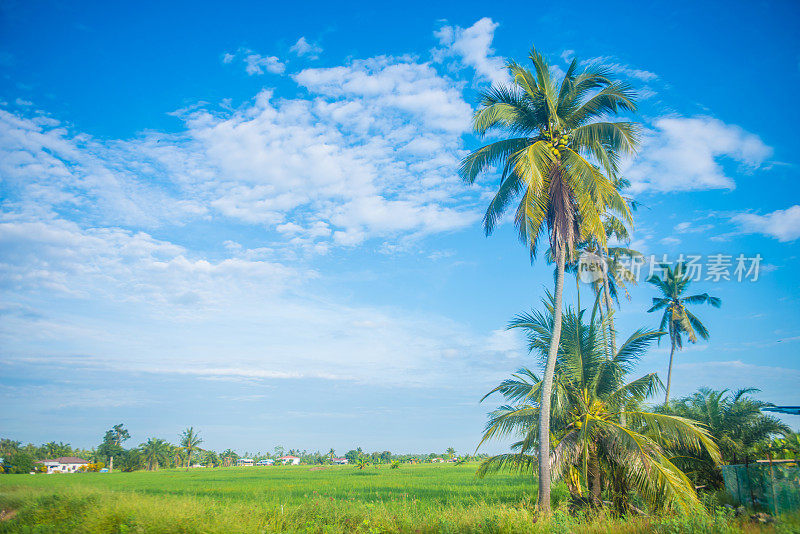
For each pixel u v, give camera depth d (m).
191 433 152.88
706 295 40.25
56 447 139.00
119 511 16.00
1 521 18.30
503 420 21.75
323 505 18.12
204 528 14.07
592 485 20.12
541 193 20.59
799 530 13.11
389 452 178.38
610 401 21.30
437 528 14.78
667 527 13.98
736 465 19.48
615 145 20.48
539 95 21.17
